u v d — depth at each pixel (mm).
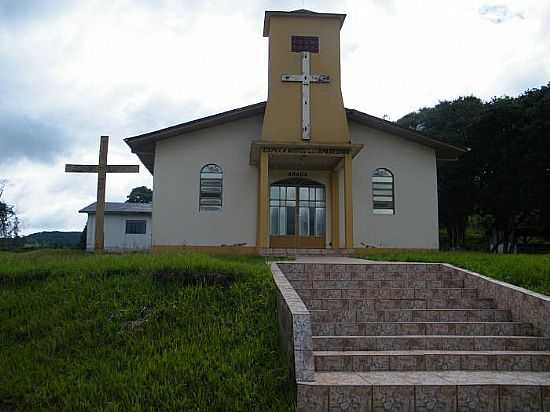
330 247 17188
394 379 5332
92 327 7035
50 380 5773
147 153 17828
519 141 25234
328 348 6250
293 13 16812
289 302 6039
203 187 16828
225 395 5277
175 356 6051
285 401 5121
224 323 6949
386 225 17156
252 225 16766
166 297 7781
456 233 30344
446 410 5062
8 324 7344
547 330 6633
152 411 5059
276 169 17391
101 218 14852
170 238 16438
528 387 5164
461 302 7879
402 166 17500
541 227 27766
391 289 8141
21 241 33000
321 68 16609
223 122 17031
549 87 27219
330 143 15570
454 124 30266
